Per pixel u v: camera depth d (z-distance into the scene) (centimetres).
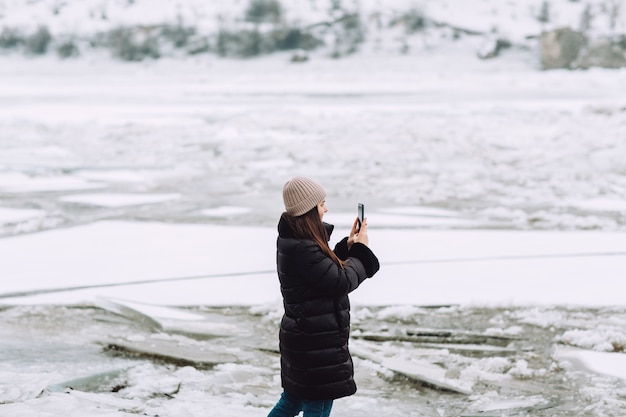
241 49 9012
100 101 3888
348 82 5706
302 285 389
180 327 709
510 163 1922
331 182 1677
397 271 934
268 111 3164
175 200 1486
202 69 8444
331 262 384
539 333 702
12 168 1905
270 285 879
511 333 700
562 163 1888
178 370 599
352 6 9831
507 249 1050
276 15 9806
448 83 5384
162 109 3356
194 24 9669
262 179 1734
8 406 487
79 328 717
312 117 2912
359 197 1498
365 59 8681
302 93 4394
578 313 763
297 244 384
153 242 1117
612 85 4769
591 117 2727
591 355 626
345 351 397
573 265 956
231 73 8044
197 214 1341
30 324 728
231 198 1502
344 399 542
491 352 654
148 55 9119
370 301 806
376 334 702
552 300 806
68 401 499
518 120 2702
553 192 1533
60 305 793
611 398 538
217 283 887
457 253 1028
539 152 2052
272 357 643
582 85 4834
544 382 579
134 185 1666
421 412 520
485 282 880
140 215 1336
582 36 7556
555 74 6625
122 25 9581
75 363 606
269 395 551
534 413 517
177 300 814
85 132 2630
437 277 904
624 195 1484
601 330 700
